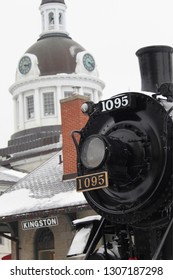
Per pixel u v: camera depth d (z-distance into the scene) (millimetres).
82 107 8117
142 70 8711
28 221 22172
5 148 54656
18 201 23250
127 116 7691
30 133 60031
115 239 7977
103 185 7156
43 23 66312
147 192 7207
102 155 7094
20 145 53781
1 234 23094
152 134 7336
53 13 65938
